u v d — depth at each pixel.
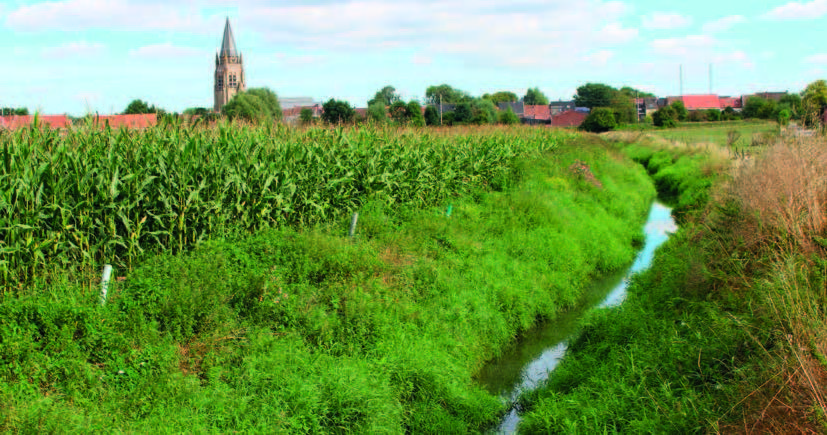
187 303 7.12
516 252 12.59
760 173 9.45
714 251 9.10
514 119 59.56
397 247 10.87
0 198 7.20
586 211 17.20
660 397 6.30
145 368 6.20
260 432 5.74
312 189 11.70
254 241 9.44
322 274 9.09
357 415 6.52
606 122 64.75
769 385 5.39
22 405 5.13
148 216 9.12
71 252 8.16
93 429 5.14
